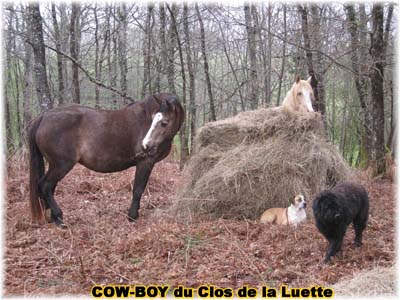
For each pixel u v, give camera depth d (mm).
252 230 6676
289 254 5895
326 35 12805
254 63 14891
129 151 7562
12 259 5824
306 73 13555
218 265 5566
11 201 8641
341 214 5363
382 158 10453
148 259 5773
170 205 8742
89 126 7418
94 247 6176
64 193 9367
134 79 23594
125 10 18016
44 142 7219
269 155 7555
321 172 7562
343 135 23078
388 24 13406
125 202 8914
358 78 13008
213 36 17859
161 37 14117
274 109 8367
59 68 16953
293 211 6836
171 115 7227
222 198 7523
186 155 12961
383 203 8117
